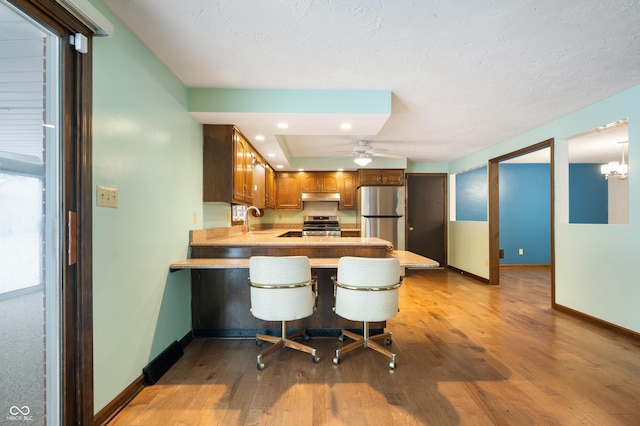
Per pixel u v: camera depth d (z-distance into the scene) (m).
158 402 1.81
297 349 2.51
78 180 1.44
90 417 1.49
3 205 1.53
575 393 1.90
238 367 2.25
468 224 5.61
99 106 1.57
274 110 2.67
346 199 6.10
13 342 1.94
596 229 3.08
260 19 1.71
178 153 2.50
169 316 2.37
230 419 1.66
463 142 4.55
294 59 2.16
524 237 6.32
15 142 1.52
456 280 5.30
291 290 2.24
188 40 1.93
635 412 1.72
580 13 1.66
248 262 2.49
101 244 1.59
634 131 2.64
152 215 2.10
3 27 1.30
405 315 3.41
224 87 2.64
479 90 2.68
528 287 4.78
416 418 1.67
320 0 1.55
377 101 2.69
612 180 6.14
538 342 2.67
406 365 2.27
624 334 2.78
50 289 1.39
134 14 1.68
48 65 1.38
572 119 3.28
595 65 2.24
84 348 1.46
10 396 1.61
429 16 1.68
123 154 1.77
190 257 2.76
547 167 6.31
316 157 5.70
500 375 2.12
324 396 1.87
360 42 1.94
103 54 1.60
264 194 4.84
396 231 5.68
